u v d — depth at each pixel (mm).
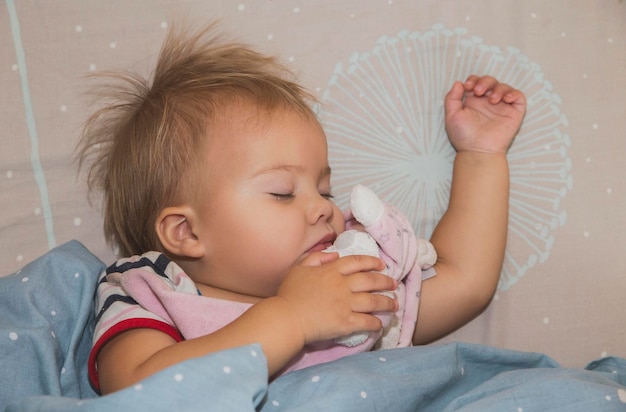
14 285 1047
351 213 1176
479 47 1335
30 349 974
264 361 823
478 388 1004
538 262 1289
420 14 1337
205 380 777
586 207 1306
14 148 1235
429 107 1328
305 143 1094
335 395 872
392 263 1097
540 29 1341
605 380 1049
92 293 1090
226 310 1022
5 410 863
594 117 1329
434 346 1048
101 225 1250
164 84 1185
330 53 1316
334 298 958
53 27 1271
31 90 1254
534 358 1118
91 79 1265
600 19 1352
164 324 999
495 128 1283
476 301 1237
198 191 1091
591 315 1287
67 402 789
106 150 1248
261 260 1070
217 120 1094
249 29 1307
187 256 1116
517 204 1301
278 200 1071
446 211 1291
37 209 1231
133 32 1283
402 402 928
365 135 1312
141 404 753
